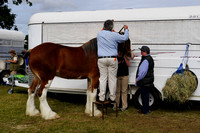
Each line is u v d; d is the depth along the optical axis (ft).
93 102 16.33
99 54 15.80
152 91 18.71
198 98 17.75
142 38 18.94
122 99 18.88
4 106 19.56
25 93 26.27
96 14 20.06
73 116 16.76
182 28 18.17
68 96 25.32
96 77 16.67
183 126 14.74
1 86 32.04
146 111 17.71
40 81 17.04
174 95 17.47
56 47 16.17
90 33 20.11
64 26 20.75
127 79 18.56
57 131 13.44
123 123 15.17
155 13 18.76
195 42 17.93
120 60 18.03
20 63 32.19
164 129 14.08
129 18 19.13
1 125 14.58
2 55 37.04
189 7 18.51
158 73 18.48
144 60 16.84
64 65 16.08
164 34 18.52
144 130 13.78
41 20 21.29
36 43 21.53
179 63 18.04
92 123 15.03
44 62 15.66
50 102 21.95
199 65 17.69
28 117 16.33
